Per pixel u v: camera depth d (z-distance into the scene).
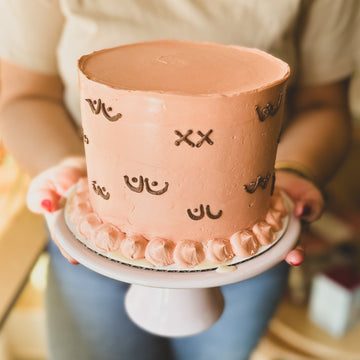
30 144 0.62
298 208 0.50
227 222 0.43
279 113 0.42
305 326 0.98
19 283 0.66
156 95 0.37
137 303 0.53
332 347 0.93
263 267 0.43
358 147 1.19
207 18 0.60
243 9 0.60
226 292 0.65
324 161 0.62
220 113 0.38
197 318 0.51
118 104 0.38
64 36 0.62
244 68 0.42
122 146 0.40
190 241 0.43
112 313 0.65
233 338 0.69
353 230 1.10
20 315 1.01
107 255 0.43
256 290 0.65
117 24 0.59
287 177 0.56
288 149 0.62
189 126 0.38
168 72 0.41
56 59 0.66
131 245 0.42
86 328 0.66
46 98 0.68
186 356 0.73
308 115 0.68
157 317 0.51
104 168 0.42
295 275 1.02
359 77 1.10
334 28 0.66
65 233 0.45
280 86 0.40
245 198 0.43
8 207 0.78
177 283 0.41
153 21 0.60
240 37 0.61
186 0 0.59
